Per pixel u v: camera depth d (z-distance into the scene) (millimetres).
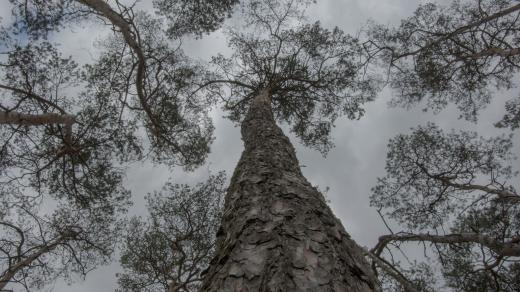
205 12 8148
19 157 6645
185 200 8070
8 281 6527
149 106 8117
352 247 1915
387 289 6746
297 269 1476
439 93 10523
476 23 8609
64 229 7941
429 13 9852
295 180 2682
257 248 1664
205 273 1840
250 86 10445
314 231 1831
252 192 2449
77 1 6039
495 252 6301
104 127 7121
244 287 1405
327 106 10836
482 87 10117
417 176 8883
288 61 10109
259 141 4281
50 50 6074
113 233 8281
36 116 5215
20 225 7539
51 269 7691
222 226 2336
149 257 7598
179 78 8078
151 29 7543
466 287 7047
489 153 8375
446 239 6602
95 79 7289
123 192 8055
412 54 10141
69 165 7309
